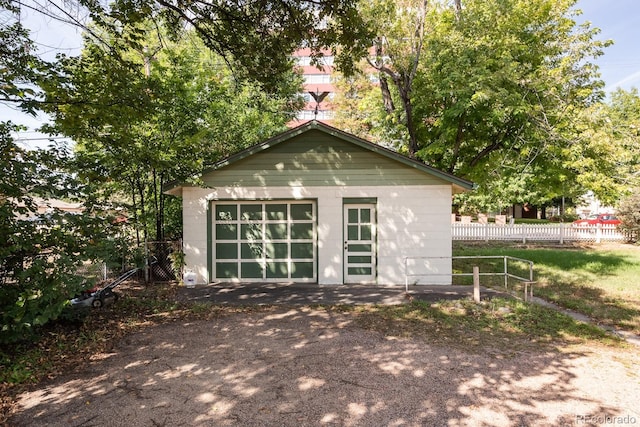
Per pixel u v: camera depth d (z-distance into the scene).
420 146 17.09
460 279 12.89
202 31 9.35
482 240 23.47
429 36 15.49
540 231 23.27
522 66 14.58
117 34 8.09
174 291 10.88
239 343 6.76
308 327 7.64
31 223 6.24
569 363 5.96
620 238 23.02
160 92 9.23
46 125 7.87
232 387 5.11
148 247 12.45
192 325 7.80
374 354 6.24
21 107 7.19
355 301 9.67
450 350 6.44
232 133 17.00
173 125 12.76
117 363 5.93
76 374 5.55
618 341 7.12
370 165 11.74
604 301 10.27
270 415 4.42
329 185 11.79
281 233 12.12
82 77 7.72
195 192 11.89
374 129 20.14
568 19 14.73
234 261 12.15
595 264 15.86
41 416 4.45
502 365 5.84
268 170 11.84
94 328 7.52
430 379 5.34
